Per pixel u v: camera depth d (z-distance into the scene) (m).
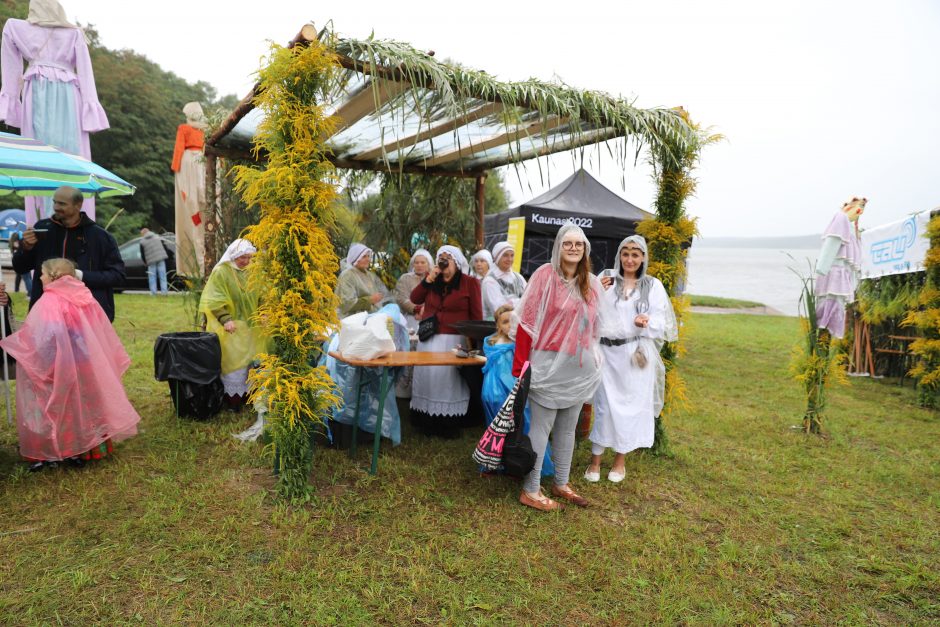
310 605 2.62
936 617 2.78
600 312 3.60
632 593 2.85
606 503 3.87
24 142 4.31
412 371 5.64
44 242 4.35
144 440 4.51
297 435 3.64
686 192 4.82
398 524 3.40
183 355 4.85
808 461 4.81
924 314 7.11
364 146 6.44
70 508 3.39
